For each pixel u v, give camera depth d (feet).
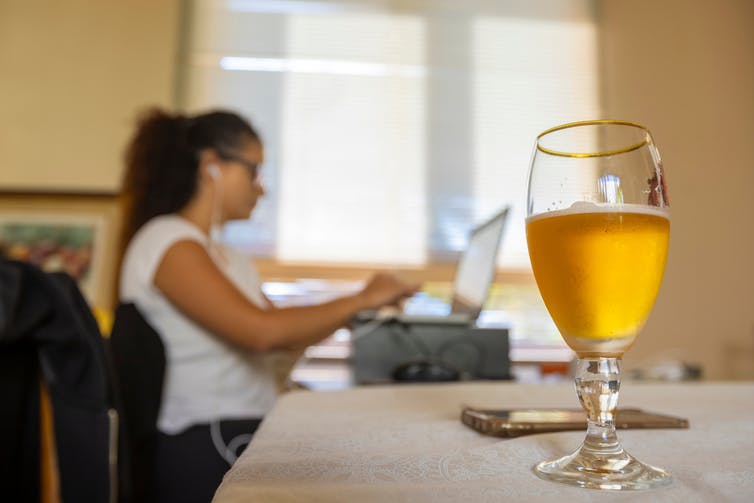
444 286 7.60
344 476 0.78
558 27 8.53
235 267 3.68
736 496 0.69
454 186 7.91
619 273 0.85
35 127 7.35
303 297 7.45
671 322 7.74
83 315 1.95
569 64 8.42
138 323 2.75
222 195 3.62
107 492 1.86
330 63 8.11
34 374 1.83
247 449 0.97
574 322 0.88
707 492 0.70
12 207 7.12
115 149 7.37
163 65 7.70
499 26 8.46
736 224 8.13
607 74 8.43
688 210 8.09
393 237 7.70
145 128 3.76
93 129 7.41
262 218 7.54
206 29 7.97
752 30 8.83
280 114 7.88
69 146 7.33
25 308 1.67
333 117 7.95
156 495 2.57
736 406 1.54
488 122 8.14
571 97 8.32
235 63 7.93
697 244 8.00
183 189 3.53
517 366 7.36
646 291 0.87
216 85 7.82
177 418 2.85
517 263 7.76
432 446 0.99
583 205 0.87
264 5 8.16
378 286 3.60
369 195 7.79
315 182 7.74
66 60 7.57
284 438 1.06
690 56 8.61
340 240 7.63
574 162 0.91
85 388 1.84
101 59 7.62
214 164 3.59
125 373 2.64
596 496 0.69
